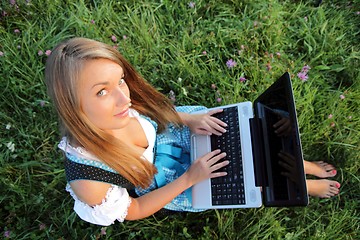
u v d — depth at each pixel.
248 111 1.91
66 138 1.46
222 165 1.78
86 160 1.43
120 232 2.07
